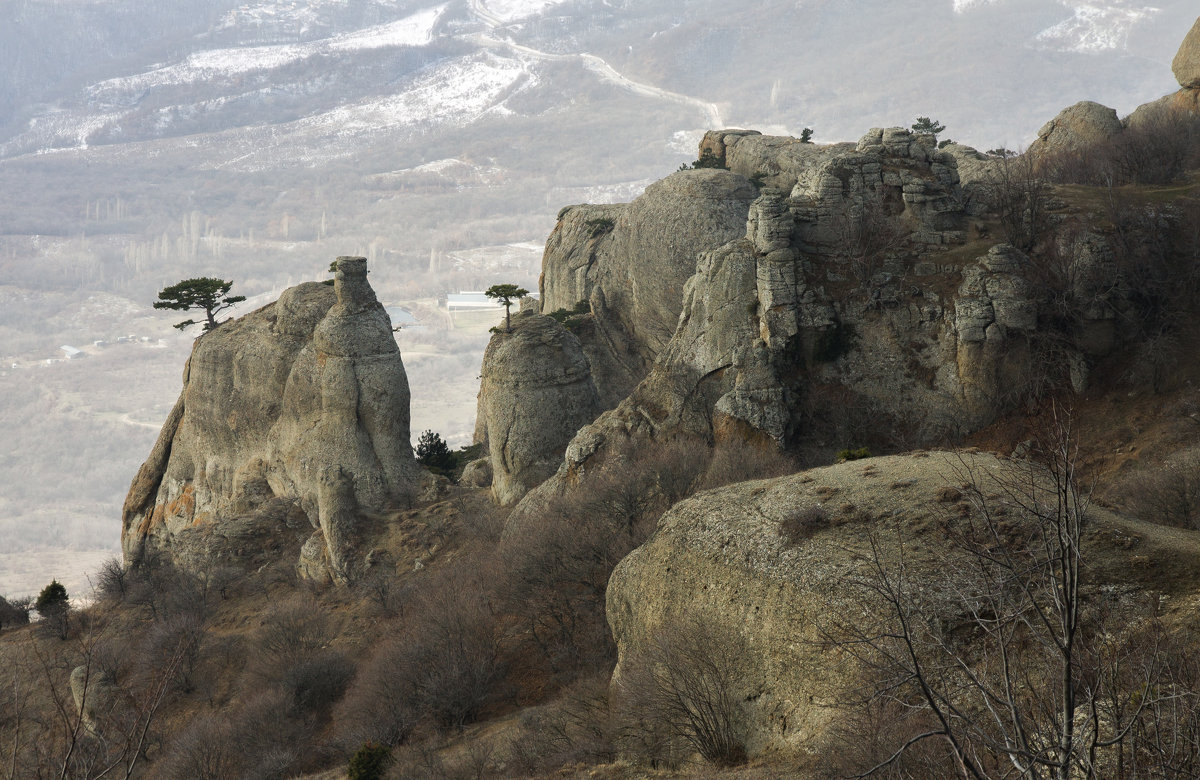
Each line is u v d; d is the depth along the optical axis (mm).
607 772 46031
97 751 31328
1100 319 77000
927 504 43844
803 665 40875
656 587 49906
